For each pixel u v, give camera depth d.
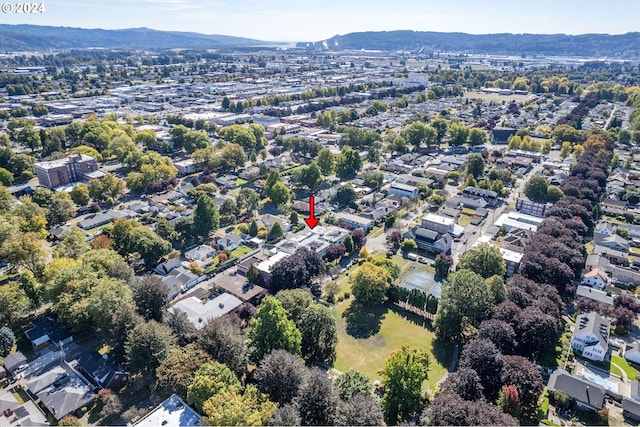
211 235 167.50
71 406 87.31
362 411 73.25
